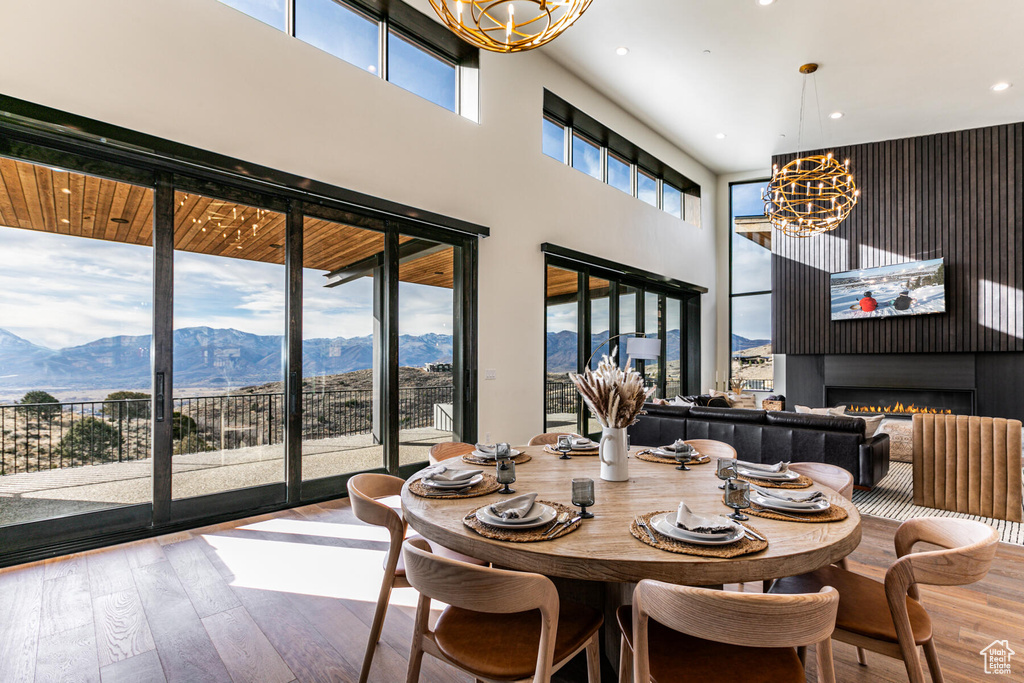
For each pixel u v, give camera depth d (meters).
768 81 6.40
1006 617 2.37
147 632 2.17
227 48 3.52
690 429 5.02
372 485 2.09
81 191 3.05
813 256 8.69
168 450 3.31
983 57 5.74
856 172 8.39
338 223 4.24
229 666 1.95
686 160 9.00
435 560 1.24
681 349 9.46
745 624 1.08
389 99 4.50
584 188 6.82
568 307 6.70
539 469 2.27
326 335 4.14
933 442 4.25
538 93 6.04
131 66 3.09
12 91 2.70
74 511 3.00
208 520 3.45
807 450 4.39
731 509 1.68
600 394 2.03
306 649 2.07
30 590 2.52
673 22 5.28
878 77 6.22
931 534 1.65
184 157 3.22
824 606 1.10
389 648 2.09
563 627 1.50
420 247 4.84
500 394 5.52
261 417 3.76
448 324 5.07
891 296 7.94
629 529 1.49
